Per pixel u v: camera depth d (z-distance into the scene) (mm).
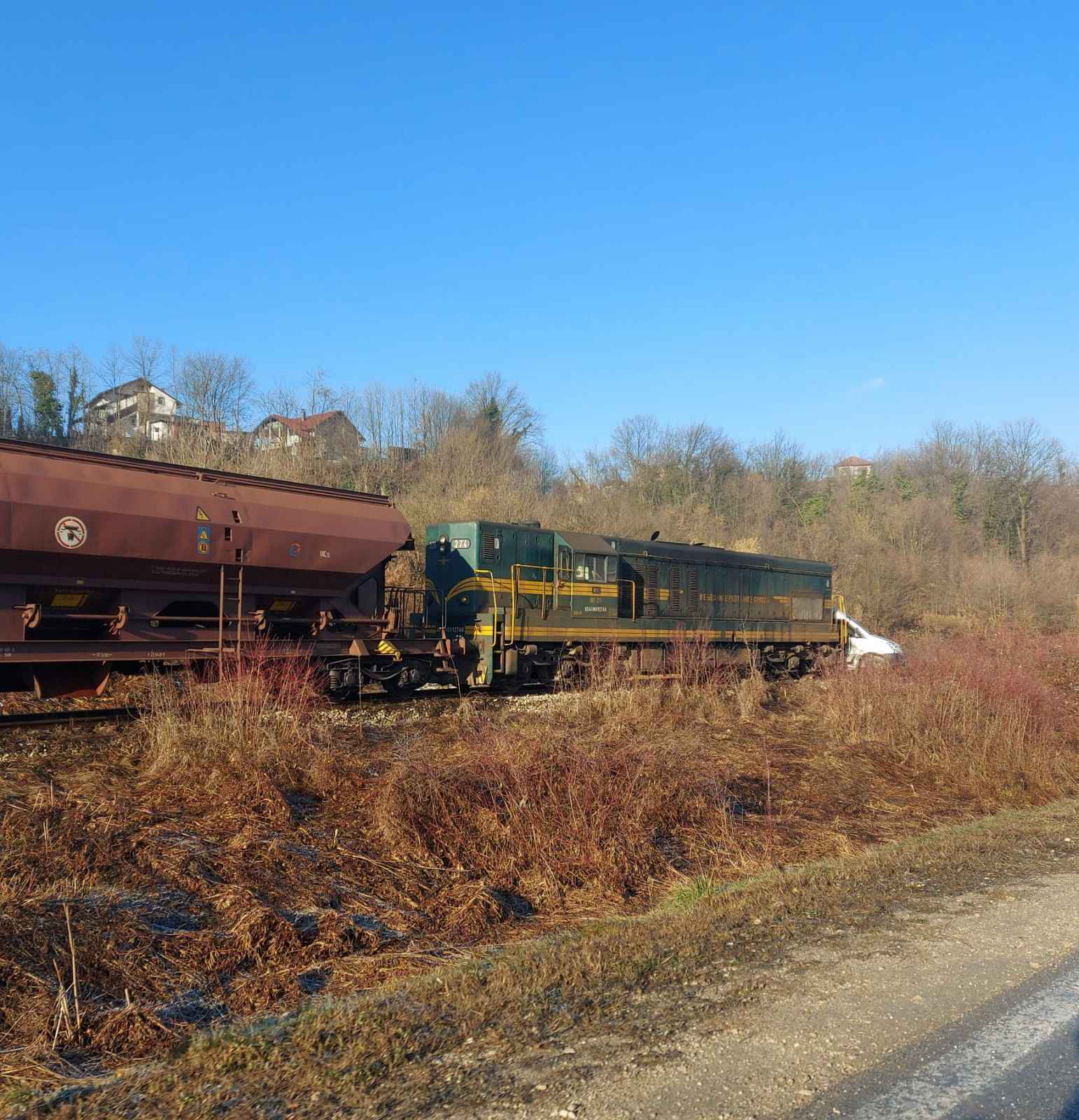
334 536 15586
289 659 14094
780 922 8242
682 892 9320
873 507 71438
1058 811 14320
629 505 52312
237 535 14375
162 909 7555
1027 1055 5484
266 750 11070
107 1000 6223
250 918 7414
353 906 8312
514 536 20156
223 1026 6070
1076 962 7273
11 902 7082
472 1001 6293
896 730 17438
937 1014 6086
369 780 11227
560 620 20625
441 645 18203
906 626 50000
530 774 10773
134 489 13391
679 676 20453
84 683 13523
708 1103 4820
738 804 12508
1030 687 18688
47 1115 4797
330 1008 6223
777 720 19000
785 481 74688
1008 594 54219
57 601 13125
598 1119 4648
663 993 6461
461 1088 5004
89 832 8570
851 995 6387
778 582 27562
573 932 8086
